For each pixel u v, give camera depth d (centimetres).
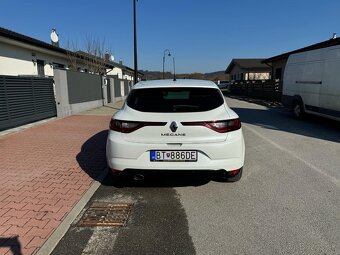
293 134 870
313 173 514
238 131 402
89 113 1400
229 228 329
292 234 316
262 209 375
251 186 452
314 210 372
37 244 296
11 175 498
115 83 2283
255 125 1048
